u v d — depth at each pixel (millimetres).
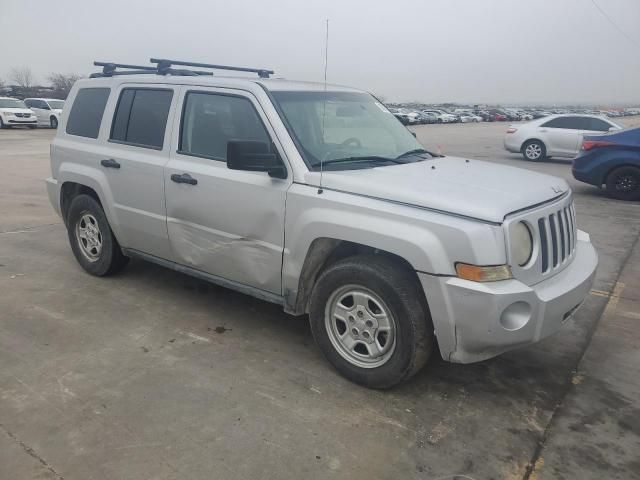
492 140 28031
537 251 3266
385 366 3430
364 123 4461
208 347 4082
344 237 3428
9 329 4301
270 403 3371
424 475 2783
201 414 3238
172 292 5145
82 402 3332
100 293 5086
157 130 4621
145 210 4691
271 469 2795
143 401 3357
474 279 3043
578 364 3961
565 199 3719
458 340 3186
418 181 3525
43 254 6285
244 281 4148
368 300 3467
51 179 5672
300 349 4094
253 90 4039
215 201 4105
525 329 3131
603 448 3021
